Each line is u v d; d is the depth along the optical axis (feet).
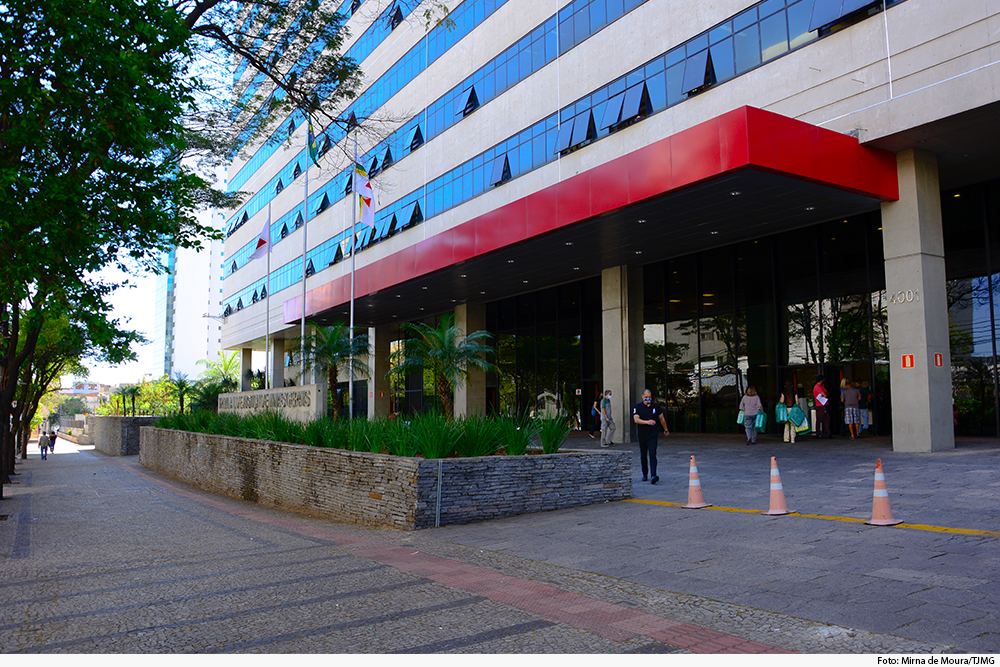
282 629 16.66
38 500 59.06
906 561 20.44
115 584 22.08
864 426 60.34
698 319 73.97
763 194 49.78
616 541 26.61
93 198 31.22
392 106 112.57
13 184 27.66
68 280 31.48
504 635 15.90
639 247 68.59
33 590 21.45
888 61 47.37
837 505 30.48
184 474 79.30
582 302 86.94
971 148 49.37
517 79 83.87
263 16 44.19
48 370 130.41
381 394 129.80
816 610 16.70
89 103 29.71
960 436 55.88
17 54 28.19
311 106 49.29
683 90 62.18
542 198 61.62
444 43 99.25
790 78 53.67
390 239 111.04
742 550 23.47
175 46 32.24
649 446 41.86
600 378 84.23
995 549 21.09
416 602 18.98
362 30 123.75
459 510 33.47
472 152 91.61
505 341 101.40
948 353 49.11
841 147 47.65
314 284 138.10
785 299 66.13
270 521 40.01
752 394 60.80
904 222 49.80
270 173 169.17
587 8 73.87
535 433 40.50
